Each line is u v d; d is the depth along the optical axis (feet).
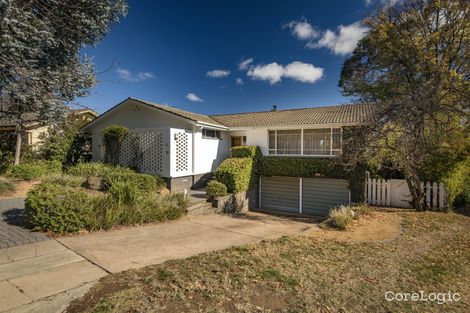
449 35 45.96
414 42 47.34
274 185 55.31
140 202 25.59
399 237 21.39
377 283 12.97
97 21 24.36
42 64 22.58
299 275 13.39
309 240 20.21
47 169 41.93
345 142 33.65
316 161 47.91
